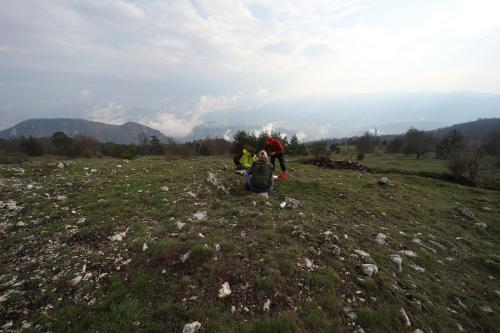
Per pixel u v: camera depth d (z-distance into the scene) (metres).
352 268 6.82
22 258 6.76
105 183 13.62
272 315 5.04
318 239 8.09
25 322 4.74
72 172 16.03
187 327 4.52
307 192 14.41
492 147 81.25
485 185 31.62
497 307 6.74
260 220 9.17
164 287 5.55
